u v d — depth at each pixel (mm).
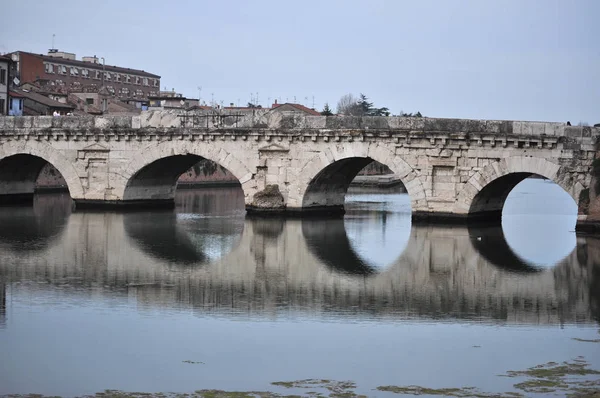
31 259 53156
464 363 32469
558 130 60719
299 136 70062
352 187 131750
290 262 53000
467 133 63500
